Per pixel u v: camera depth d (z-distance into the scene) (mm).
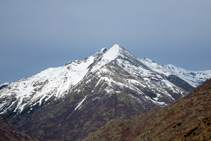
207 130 103688
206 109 123875
